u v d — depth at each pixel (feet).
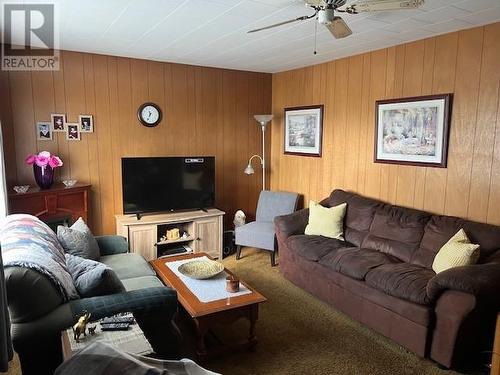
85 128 13.96
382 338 9.68
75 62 13.53
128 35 11.30
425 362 8.68
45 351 6.55
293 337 9.70
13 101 12.58
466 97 10.62
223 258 15.75
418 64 11.80
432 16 9.41
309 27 10.41
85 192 13.39
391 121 12.71
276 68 16.79
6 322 5.98
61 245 9.68
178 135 15.99
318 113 15.65
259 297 8.86
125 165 13.97
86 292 7.56
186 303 8.50
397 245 11.31
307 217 13.96
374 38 11.57
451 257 9.02
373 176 13.55
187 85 15.94
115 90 14.39
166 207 14.94
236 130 17.49
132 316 6.83
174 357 7.88
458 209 11.00
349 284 10.39
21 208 11.86
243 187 18.04
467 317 7.91
